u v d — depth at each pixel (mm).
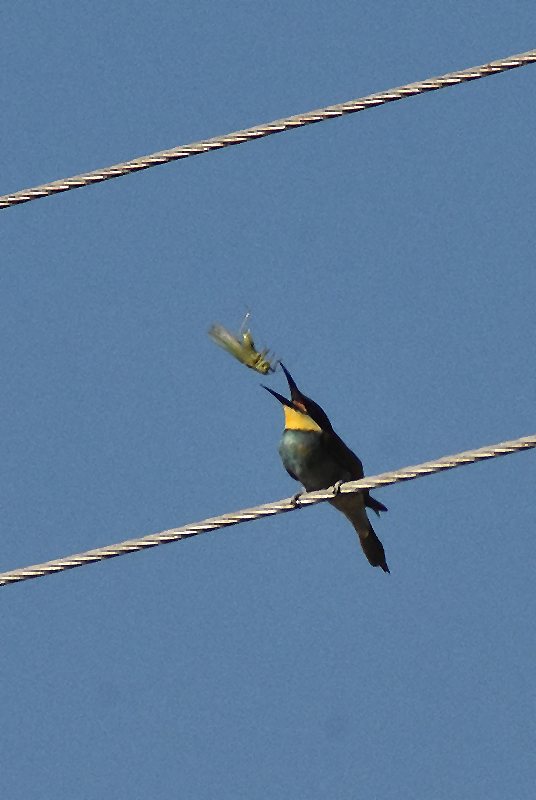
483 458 13031
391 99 14312
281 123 14688
